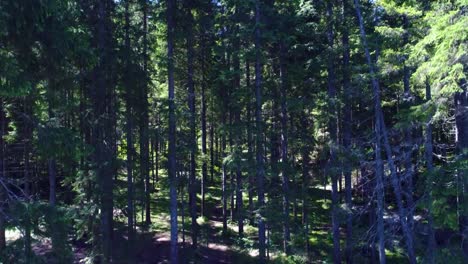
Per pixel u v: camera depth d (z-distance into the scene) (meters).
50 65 9.84
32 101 11.35
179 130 20.58
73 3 12.03
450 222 12.46
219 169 41.44
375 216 20.80
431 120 13.95
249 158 17.91
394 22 16.84
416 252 18.53
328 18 18.73
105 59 17.59
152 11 21.22
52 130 9.36
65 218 9.41
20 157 17.70
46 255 9.51
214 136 41.00
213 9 22.44
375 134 16.95
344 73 18.44
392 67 15.29
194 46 23.92
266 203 18.50
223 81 21.38
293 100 19.20
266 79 20.62
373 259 20.72
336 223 20.22
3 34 7.86
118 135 21.14
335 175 18.25
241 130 17.89
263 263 18.44
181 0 19.56
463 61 10.80
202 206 29.97
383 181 16.97
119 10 21.77
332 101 17.83
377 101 15.95
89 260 16.91
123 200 20.33
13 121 13.16
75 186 17.62
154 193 37.09
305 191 21.67
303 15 19.72
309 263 21.81
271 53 21.77
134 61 19.81
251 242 24.03
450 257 13.30
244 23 18.64
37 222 8.77
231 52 18.61
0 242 10.03
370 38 15.98
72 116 18.52
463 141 14.48
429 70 11.43
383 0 15.22
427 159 15.09
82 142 9.71
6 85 8.03
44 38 9.01
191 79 22.34
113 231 21.80
